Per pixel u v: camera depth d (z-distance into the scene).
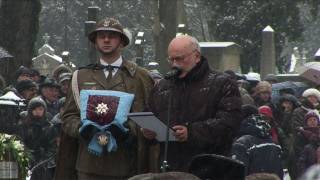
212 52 46.94
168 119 11.59
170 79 12.02
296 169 21.33
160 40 53.34
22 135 19.52
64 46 109.12
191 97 11.84
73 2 111.56
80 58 111.50
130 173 12.80
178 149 11.83
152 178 8.98
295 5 74.62
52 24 111.75
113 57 13.00
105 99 12.67
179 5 61.22
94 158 12.73
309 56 125.19
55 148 19.39
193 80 11.88
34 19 38.06
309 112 21.53
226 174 9.60
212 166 9.62
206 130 11.66
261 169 16.86
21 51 37.59
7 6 37.69
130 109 12.74
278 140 21.41
